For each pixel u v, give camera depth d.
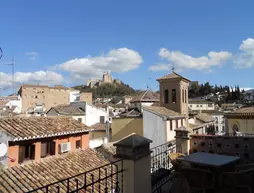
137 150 5.22
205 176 6.29
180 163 7.68
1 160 11.93
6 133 12.33
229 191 6.54
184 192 7.18
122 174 5.14
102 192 11.25
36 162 13.30
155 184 7.38
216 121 61.88
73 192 4.66
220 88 117.44
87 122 40.84
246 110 23.75
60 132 15.24
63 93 75.00
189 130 9.84
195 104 78.19
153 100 37.22
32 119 15.88
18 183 10.79
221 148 9.26
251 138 8.78
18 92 70.69
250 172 6.35
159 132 27.58
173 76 32.78
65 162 14.28
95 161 15.65
